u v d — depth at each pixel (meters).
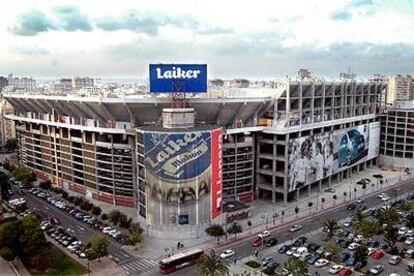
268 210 161.75
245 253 122.81
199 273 103.75
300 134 175.00
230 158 166.12
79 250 122.94
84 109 167.62
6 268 113.38
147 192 136.00
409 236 134.62
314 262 116.38
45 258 112.81
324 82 186.38
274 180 170.62
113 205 167.12
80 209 160.50
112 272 111.44
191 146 131.62
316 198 178.00
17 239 113.50
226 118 164.75
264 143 173.50
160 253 123.12
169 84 143.50
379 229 135.50
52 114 190.38
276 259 118.62
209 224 137.75
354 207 163.12
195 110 156.38
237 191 170.12
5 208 162.50
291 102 173.88
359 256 114.00
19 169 195.25
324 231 134.88
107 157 167.00
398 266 115.06
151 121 160.25
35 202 172.12
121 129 158.88
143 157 137.50
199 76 145.25
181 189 132.12
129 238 125.06
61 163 191.25
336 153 198.50
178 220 133.50
